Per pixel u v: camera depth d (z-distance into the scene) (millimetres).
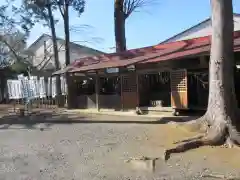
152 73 17641
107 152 9289
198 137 10047
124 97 18641
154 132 11945
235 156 8320
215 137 9742
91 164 8148
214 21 10578
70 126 14594
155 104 17500
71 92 22797
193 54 13617
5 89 33250
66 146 10320
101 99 20422
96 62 21891
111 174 7285
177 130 11867
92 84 22281
